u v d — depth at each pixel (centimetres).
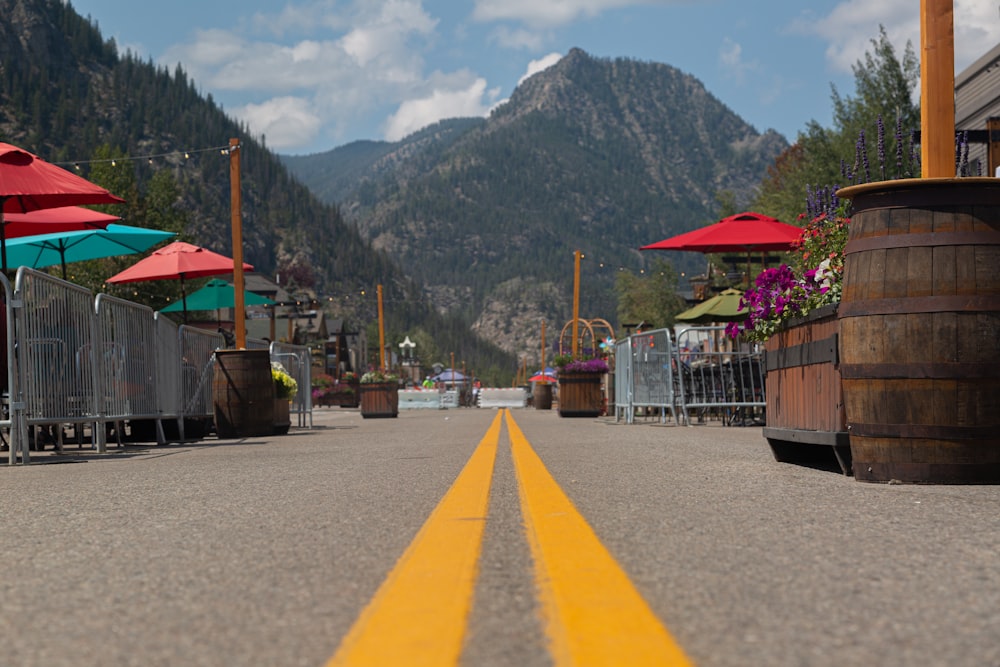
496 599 273
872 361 568
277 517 456
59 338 1038
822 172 3097
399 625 244
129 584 310
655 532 390
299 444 1181
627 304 6688
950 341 552
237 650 227
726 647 222
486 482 598
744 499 498
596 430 1425
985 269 552
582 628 239
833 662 210
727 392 1675
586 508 464
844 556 337
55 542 402
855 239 584
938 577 301
